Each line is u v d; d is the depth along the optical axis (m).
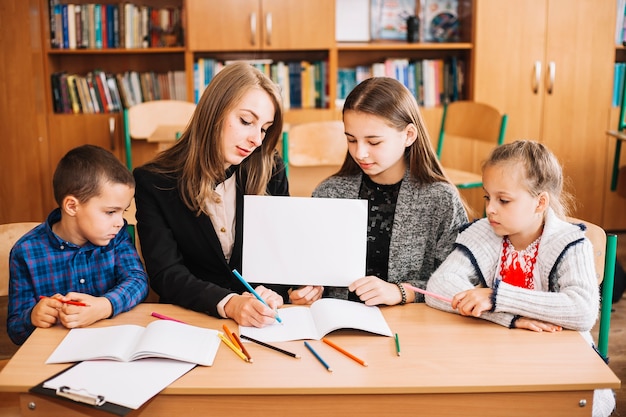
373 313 1.58
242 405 1.27
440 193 1.88
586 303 1.50
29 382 1.26
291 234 1.62
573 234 1.60
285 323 1.53
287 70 4.37
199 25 4.15
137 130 3.73
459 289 1.61
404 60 4.45
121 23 4.23
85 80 4.27
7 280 1.91
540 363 1.34
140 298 1.66
